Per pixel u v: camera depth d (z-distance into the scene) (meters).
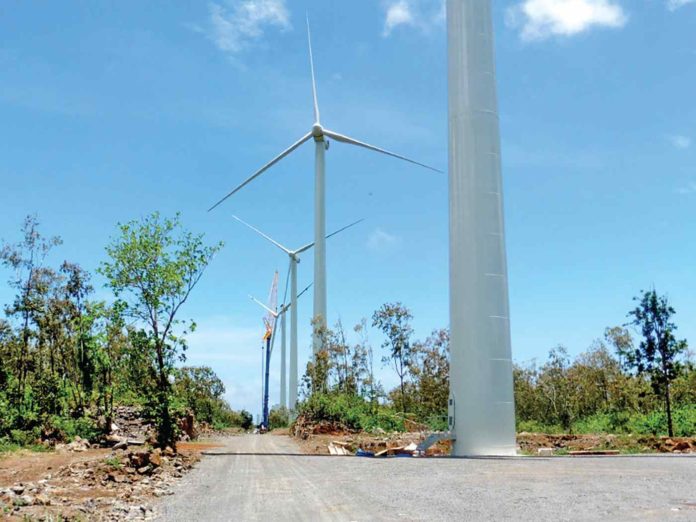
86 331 34.31
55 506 13.23
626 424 49.44
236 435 70.81
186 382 53.16
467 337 28.17
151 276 26.91
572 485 14.68
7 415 31.95
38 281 40.47
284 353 101.69
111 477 17.73
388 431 51.47
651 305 39.22
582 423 57.09
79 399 37.75
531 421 62.56
